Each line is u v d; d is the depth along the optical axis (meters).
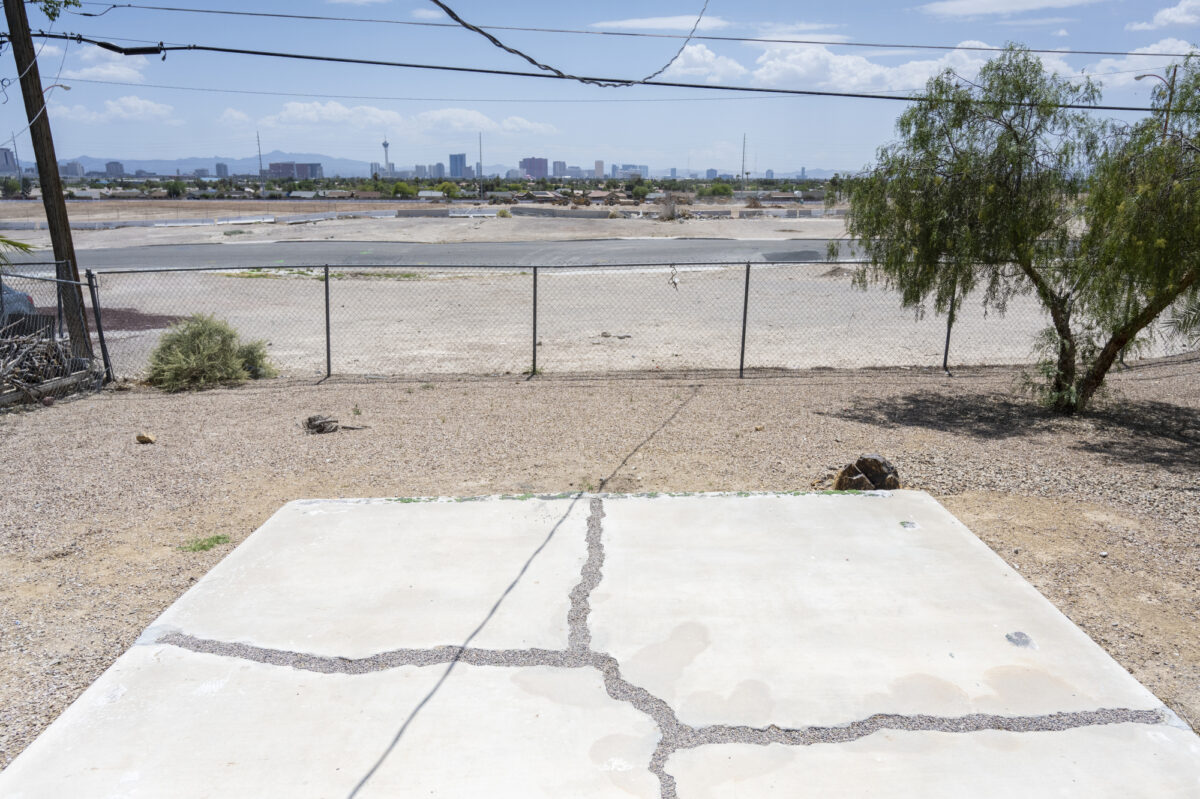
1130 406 10.44
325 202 90.38
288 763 3.43
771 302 21.09
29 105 11.05
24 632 4.64
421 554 5.39
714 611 4.64
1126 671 4.12
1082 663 4.15
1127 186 8.73
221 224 50.00
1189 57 8.65
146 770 3.39
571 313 19.36
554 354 14.52
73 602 5.01
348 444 8.49
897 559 5.31
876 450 8.26
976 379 12.23
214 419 9.69
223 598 4.81
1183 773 3.38
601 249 33.44
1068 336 10.13
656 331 17.05
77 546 5.88
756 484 7.11
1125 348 9.98
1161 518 6.42
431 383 11.81
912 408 10.28
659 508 6.18
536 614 4.61
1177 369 12.91
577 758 3.46
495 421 9.48
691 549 5.45
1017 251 9.80
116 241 37.31
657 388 11.45
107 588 5.21
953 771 3.38
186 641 4.36
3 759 3.53
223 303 20.50
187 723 3.69
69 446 8.49
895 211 10.10
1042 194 9.57
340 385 11.70
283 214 63.50
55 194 11.38
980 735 3.60
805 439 8.69
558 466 7.67
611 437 8.75
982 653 4.23
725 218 60.00
